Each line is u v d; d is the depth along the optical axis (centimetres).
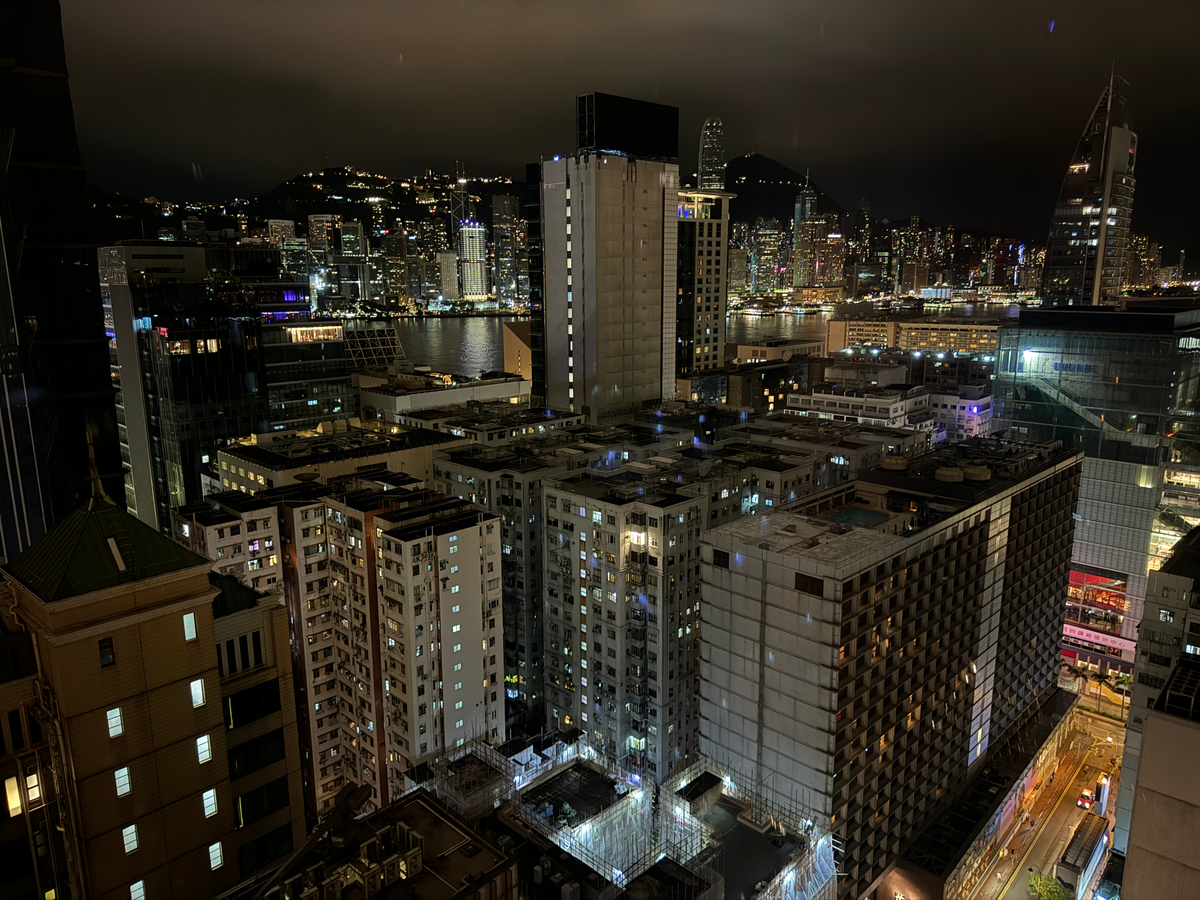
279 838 6178
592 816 8600
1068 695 15388
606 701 13050
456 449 16838
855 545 9225
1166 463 17412
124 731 4528
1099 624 18338
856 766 9362
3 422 10012
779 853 8419
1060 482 13862
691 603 12650
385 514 11319
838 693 8825
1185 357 17575
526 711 15050
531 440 17425
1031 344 19125
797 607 8881
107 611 4406
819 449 16862
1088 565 18512
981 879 11569
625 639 12600
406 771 10600
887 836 10288
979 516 11250
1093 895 10831
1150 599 10794
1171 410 17288
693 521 12381
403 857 4947
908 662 10050
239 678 5862
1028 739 13762
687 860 7575
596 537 12669
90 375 13738
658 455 15712
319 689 12594
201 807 4959
